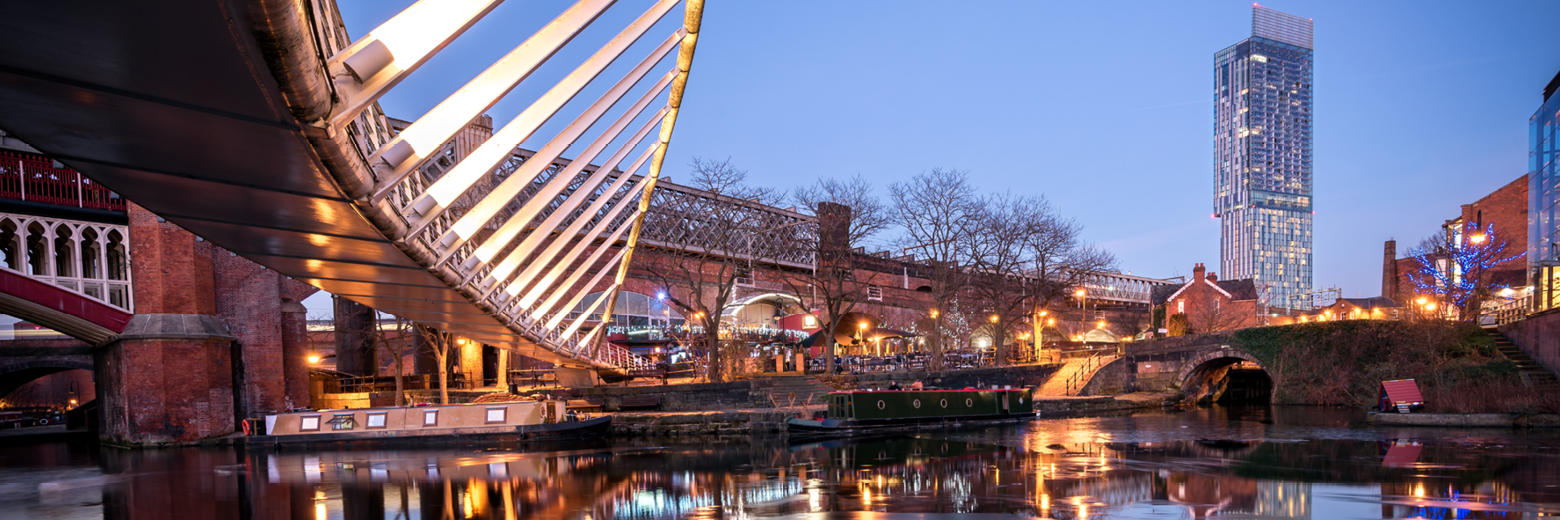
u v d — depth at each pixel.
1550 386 33.28
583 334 46.00
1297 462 23.45
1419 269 70.50
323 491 22.00
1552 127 37.22
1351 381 45.59
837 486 21.23
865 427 34.44
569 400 38.41
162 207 8.91
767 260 57.53
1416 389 34.44
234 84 5.36
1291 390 47.34
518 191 13.25
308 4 5.17
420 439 33.03
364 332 44.00
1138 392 50.22
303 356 39.84
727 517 17.86
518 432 33.12
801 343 47.00
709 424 34.31
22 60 5.05
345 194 8.23
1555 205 36.44
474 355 45.72
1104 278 90.62
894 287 66.38
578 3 8.91
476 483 22.80
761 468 24.69
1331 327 46.75
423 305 17.59
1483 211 61.03
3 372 34.75
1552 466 21.27
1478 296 52.69
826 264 49.41
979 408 38.41
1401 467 21.84
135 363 31.44
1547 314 36.28
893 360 51.97
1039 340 55.53
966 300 58.62
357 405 41.91
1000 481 21.47
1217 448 27.38
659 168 22.84
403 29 6.62
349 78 6.30
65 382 73.06
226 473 25.70
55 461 29.11
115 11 4.30
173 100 5.71
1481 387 34.41
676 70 17.25
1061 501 18.64
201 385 32.53
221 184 7.93
